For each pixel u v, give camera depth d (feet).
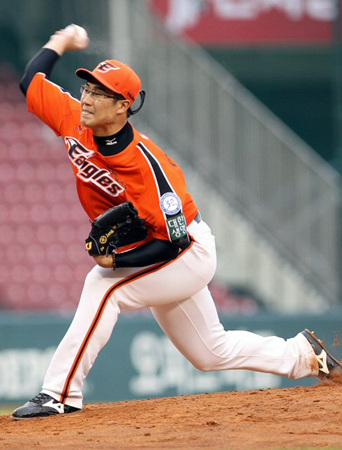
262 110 206.69
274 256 171.42
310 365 66.39
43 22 207.21
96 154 58.29
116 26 177.58
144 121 175.63
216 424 56.49
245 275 172.65
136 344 143.43
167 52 174.81
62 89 62.23
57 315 160.97
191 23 219.82
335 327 148.15
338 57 187.73
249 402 63.31
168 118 174.81
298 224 169.99
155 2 217.56
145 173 57.67
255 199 171.53
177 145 174.19
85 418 60.49
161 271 60.49
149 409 63.05
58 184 190.29
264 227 171.42
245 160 171.42
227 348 64.39
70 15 190.08
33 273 176.55
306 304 170.09
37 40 209.26
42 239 181.06
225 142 172.04
